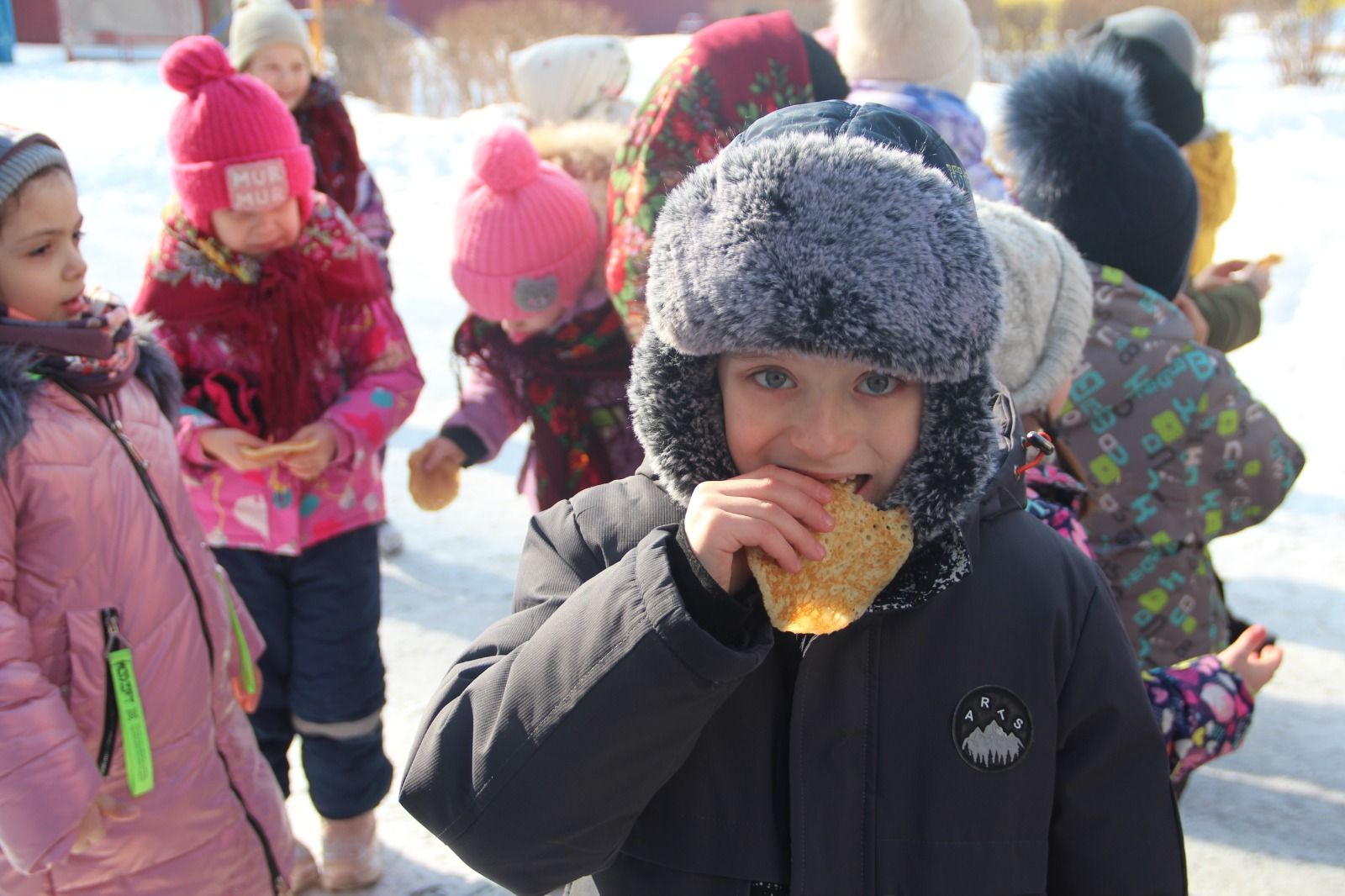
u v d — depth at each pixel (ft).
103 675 6.88
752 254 4.18
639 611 4.28
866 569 4.38
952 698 4.78
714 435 4.68
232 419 9.71
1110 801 4.93
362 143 41.01
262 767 8.04
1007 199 10.57
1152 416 9.23
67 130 42.29
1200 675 6.40
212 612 7.70
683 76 9.68
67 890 6.97
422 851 10.65
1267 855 10.42
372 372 10.16
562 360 10.68
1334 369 22.07
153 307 9.64
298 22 16.17
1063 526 6.47
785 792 4.84
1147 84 14.05
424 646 14.02
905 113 5.11
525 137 10.56
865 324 4.09
